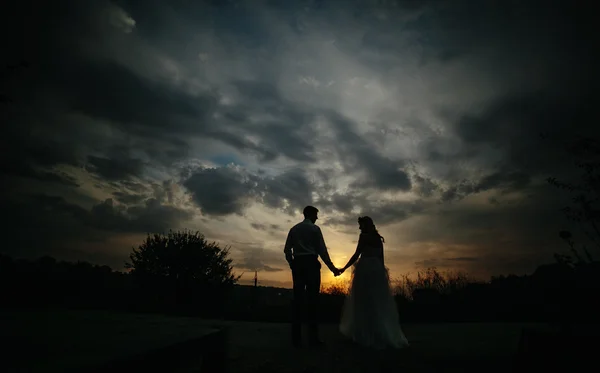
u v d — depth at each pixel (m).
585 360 2.04
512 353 4.13
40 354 0.94
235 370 3.47
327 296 12.52
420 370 3.49
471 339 5.48
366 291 5.24
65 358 0.90
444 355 4.18
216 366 1.74
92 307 8.91
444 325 8.23
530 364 2.39
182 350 1.31
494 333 6.11
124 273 13.60
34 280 8.83
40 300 8.50
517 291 8.51
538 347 2.32
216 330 1.75
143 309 9.93
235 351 4.47
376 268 5.39
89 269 11.44
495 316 9.04
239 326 7.31
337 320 10.42
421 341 5.45
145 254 14.02
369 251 5.55
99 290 10.98
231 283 14.62
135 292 12.77
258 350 4.59
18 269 8.94
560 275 2.46
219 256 14.80
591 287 2.34
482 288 10.98
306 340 5.75
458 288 12.49
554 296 2.46
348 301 5.80
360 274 5.39
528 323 7.52
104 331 1.50
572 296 2.38
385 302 5.20
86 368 0.79
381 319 5.05
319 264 5.32
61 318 2.34
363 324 5.07
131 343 1.19
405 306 11.02
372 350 4.62
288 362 3.87
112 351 1.02
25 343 1.11
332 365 3.74
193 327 1.81
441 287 13.72
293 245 5.36
